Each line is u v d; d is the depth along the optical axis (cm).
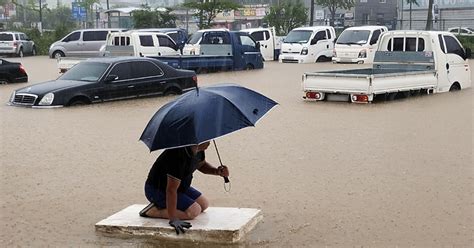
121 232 707
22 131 1398
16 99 1805
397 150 1146
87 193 894
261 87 2289
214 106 652
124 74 1905
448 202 818
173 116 648
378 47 2112
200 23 5075
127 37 3173
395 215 769
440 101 1833
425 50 2036
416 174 966
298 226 734
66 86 1800
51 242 696
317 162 1061
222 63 2991
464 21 5553
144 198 862
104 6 9862
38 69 3291
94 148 1205
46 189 919
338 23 6688
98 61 1920
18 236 719
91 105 1805
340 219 758
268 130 1374
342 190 884
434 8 5700
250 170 1012
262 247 669
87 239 702
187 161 684
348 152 1135
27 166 1065
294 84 2394
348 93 1803
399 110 1659
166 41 3259
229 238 679
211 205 820
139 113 1650
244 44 3164
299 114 1602
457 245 669
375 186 902
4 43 4606
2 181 966
